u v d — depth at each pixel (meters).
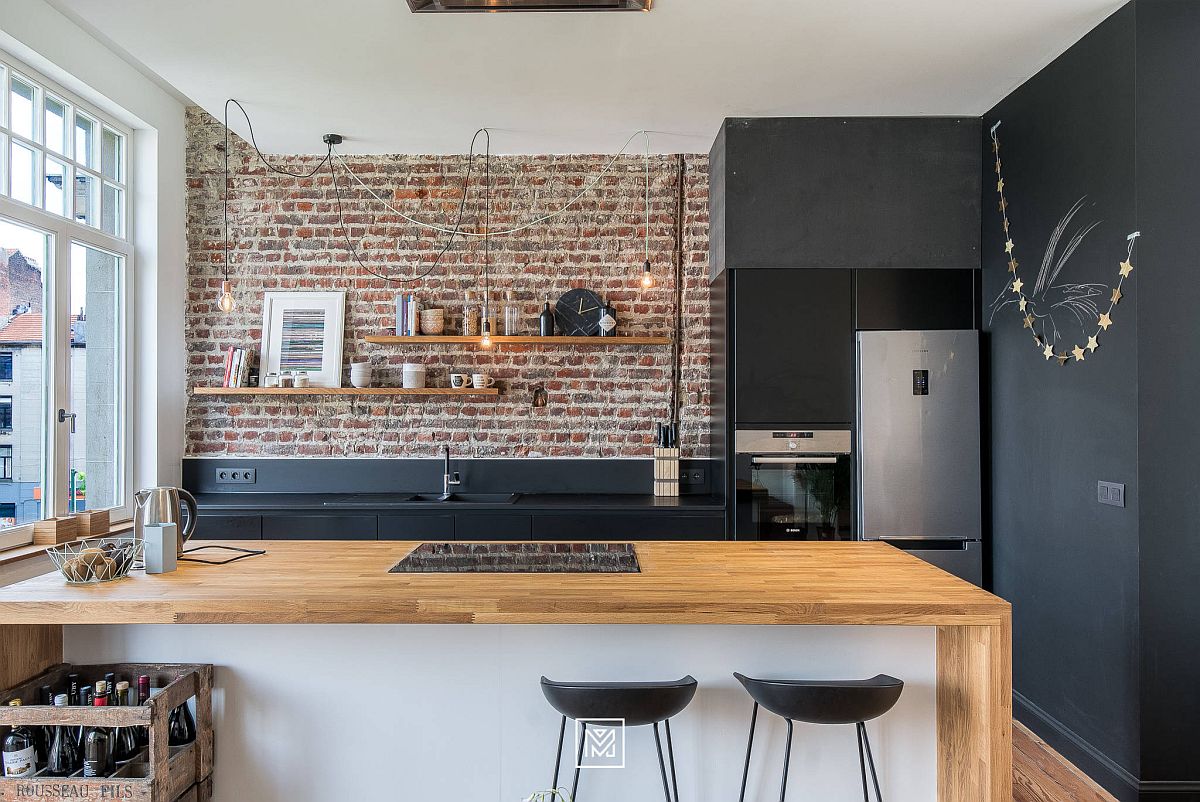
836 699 2.03
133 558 2.34
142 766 2.15
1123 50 2.92
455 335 4.68
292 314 4.77
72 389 3.81
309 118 4.12
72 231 3.79
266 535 4.14
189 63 3.42
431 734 2.39
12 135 3.39
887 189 4.12
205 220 4.75
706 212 4.75
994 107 3.97
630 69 3.50
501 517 4.16
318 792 2.39
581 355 4.78
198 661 2.40
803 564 2.56
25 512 3.49
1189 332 2.83
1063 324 3.32
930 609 2.07
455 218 4.80
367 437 4.79
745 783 2.27
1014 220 3.76
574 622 2.07
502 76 3.57
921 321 4.11
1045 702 3.47
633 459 4.75
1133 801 2.83
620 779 2.38
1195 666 2.81
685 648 2.39
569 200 4.79
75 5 2.91
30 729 2.20
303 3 2.89
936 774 2.40
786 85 3.69
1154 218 2.85
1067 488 3.29
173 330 4.61
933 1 2.90
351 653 2.39
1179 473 2.83
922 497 4.01
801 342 4.11
